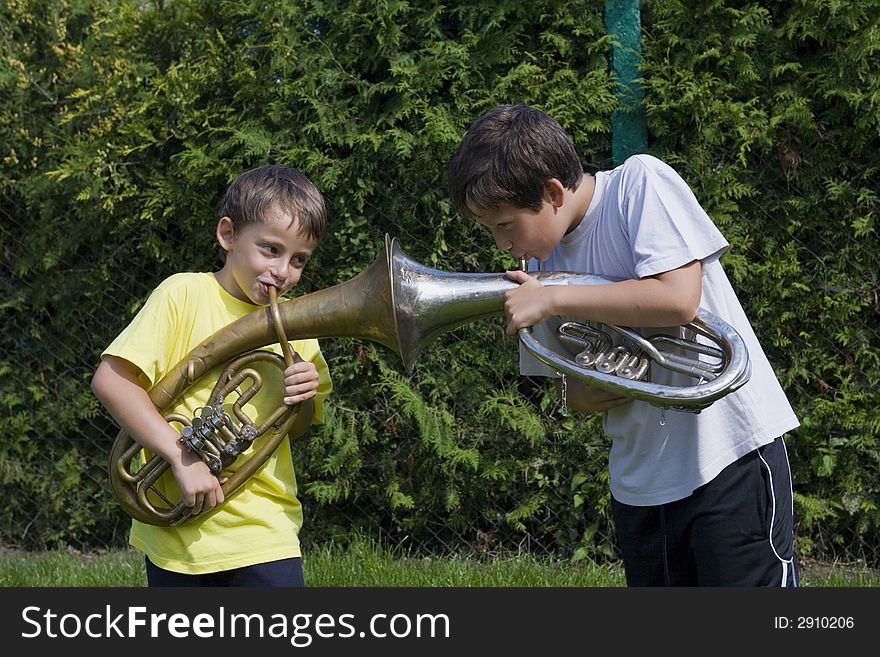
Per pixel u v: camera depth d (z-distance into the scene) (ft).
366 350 14.25
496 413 14.20
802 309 13.52
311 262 14.25
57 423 15.85
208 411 7.29
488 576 13.12
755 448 7.24
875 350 13.57
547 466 14.25
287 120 14.15
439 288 7.23
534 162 7.10
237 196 7.78
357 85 13.97
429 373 14.32
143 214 14.32
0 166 15.48
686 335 7.30
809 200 13.39
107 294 15.46
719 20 13.26
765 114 13.11
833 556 14.01
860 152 13.25
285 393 7.44
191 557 7.47
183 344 7.77
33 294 15.72
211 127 14.34
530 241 7.38
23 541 16.24
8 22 15.60
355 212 14.23
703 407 6.63
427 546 14.79
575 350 7.97
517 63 13.83
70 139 14.96
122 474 7.54
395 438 14.65
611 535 14.20
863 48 12.71
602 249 7.47
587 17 13.58
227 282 8.06
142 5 15.75
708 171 13.29
